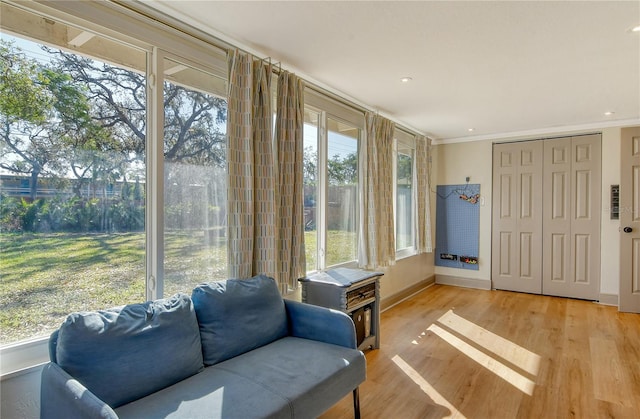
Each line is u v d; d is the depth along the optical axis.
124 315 1.62
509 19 2.01
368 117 3.77
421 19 2.02
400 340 3.26
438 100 3.55
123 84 1.91
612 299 4.40
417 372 2.63
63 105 1.69
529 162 4.95
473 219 5.36
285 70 2.71
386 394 2.33
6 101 1.52
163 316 1.72
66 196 1.70
